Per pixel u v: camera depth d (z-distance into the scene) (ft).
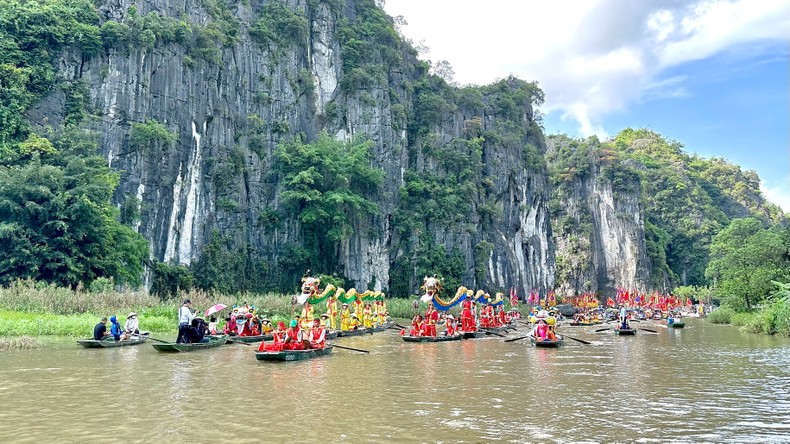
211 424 36.94
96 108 175.22
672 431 35.99
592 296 347.56
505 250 304.91
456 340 108.17
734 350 88.28
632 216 398.62
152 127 178.60
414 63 307.37
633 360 74.84
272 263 214.69
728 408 43.06
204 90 202.69
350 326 119.55
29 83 165.58
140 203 175.52
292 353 70.90
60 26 171.83
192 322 86.63
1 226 133.80
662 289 389.39
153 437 33.78
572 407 43.11
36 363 65.98
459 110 309.83
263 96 223.30
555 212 421.18
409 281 249.96
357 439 33.42
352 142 242.78
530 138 367.04
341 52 265.95
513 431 35.63
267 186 220.02
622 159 481.05
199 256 191.72
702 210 448.65
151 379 55.11
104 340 82.79
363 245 239.30
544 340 94.12
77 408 41.68
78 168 150.00
